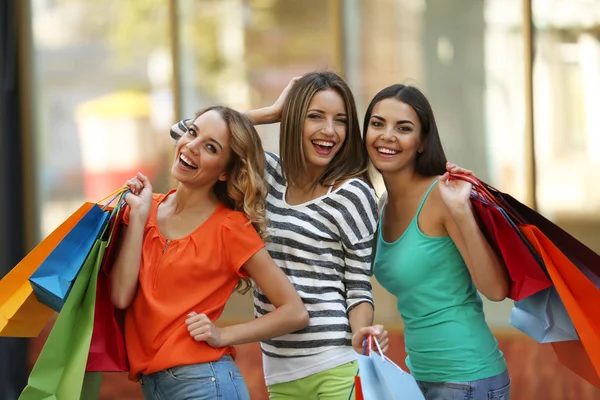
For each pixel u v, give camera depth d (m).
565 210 8.64
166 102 9.38
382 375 4.08
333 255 4.67
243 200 4.52
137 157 9.46
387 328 8.80
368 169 4.86
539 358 8.41
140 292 4.43
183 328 4.35
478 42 8.73
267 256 4.47
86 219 4.39
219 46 9.23
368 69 8.91
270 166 4.93
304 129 4.68
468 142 8.77
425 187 4.77
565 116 8.63
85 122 9.55
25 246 9.57
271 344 4.72
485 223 4.62
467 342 4.63
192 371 4.31
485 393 4.63
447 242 4.68
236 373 4.43
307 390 4.64
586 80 8.57
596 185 8.58
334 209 4.64
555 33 8.61
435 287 4.68
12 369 8.68
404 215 4.82
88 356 4.46
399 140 4.69
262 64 9.14
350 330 4.64
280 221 4.68
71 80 9.54
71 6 9.52
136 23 9.41
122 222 4.56
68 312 4.23
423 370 4.73
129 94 9.45
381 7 8.88
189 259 4.42
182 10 9.31
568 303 4.45
